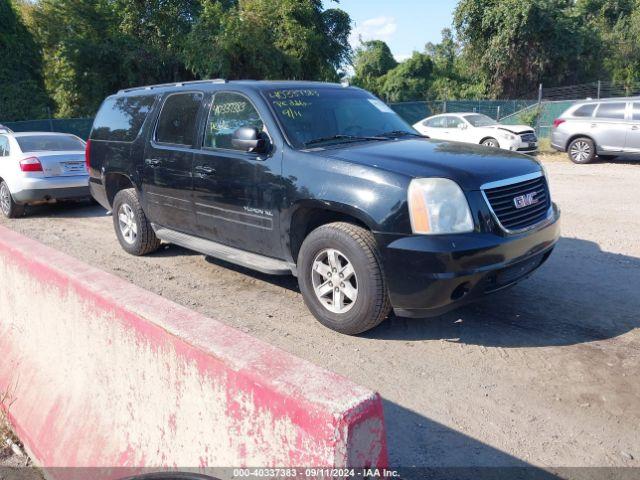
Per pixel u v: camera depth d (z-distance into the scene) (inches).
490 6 1341.0
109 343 97.8
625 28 1498.5
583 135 573.6
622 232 284.5
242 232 197.3
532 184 173.0
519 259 160.4
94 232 331.9
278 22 1131.3
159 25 1158.3
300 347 163.2
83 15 1137.4
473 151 179.8
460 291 154.3
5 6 1154.0
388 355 157.2
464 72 1536.7
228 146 201.0
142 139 241.8
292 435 60.0
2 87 1128.2
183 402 78.4
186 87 228.5
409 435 120.0
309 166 172.1
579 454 112.0
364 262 156.7
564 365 147.7
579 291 201.8
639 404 128.6
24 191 366.3
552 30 1305.4
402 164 160.1
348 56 1280.8
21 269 132.0
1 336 146.0
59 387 117.0
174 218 229.9
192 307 197.9
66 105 1157.1
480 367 148.6
